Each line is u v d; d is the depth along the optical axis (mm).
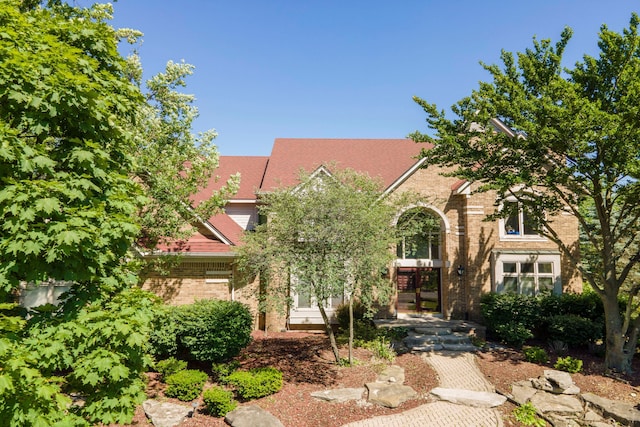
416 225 14930
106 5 12508
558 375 11992
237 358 14312
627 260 23844
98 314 6109
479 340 16656
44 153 6039
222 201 14703
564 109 12141
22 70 5793
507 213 15609
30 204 5469
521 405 10891
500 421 10133
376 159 23516
